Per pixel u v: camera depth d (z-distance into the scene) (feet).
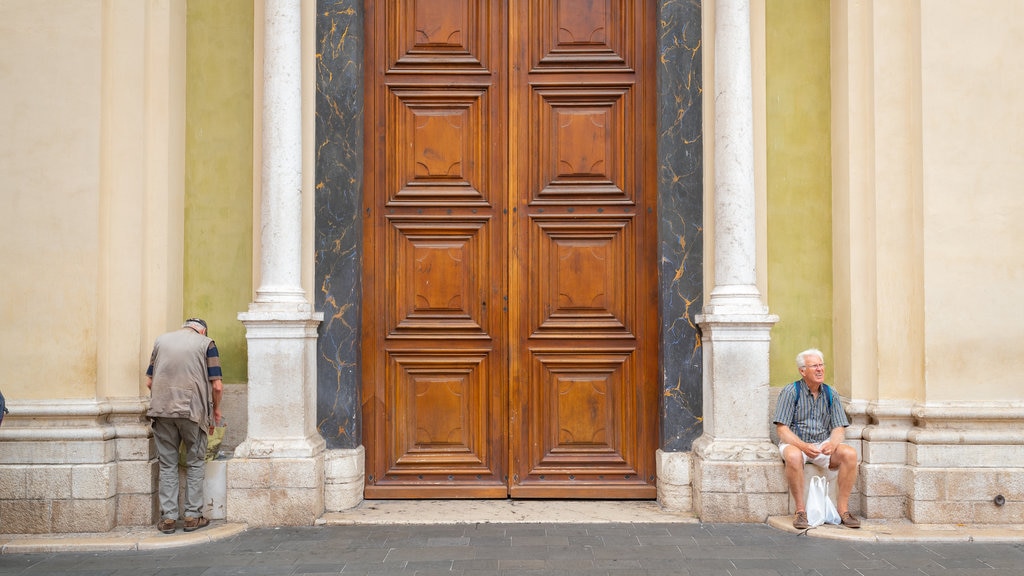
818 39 20.63
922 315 18.81
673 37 20.25
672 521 18.93
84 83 18.93
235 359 20.43
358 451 20.26
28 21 18.97
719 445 19.07
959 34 18.90
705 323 19.45
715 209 19.85
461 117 21.07
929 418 18.53
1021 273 18.72
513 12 21.03
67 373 18.72
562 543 17.24
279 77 19.61
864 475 18.81
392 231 21.04
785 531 18.11
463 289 21.02
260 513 18.85
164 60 19.72
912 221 19.17
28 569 15.88
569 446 20.94
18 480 18.38
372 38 21.03
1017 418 18.42
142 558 16.53
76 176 18.86
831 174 20.49
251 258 20.52
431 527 18.61
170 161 19.74
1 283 18.76
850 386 19.42
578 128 21.03
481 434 20.93
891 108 19.31
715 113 19.94
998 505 18.28
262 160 19.90
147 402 19.20
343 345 20.16
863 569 15.42
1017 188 18.78
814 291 20.48
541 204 21.01
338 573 15.30
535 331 20.97
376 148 21.06
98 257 18.85
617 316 20.93
